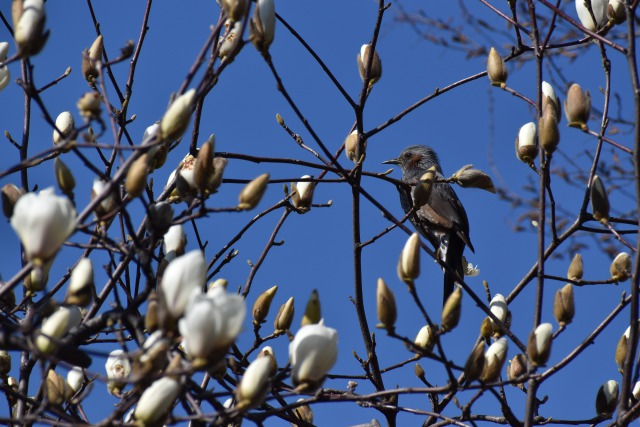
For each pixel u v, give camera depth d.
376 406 8.01
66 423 5.93
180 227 8.20
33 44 6.20
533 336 6.86
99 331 6.97
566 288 7.62
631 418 7.62
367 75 9.51
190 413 6.59
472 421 7.47
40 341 5.78
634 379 8.07
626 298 7.91
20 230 5.14
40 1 6.26
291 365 6.11
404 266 6.45
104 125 6.09
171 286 5.23
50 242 5.11
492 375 6.75
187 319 5.00
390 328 6.43
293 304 8.05
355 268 9.81
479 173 9.53
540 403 8.41
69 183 6.73
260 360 5.60
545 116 8.14
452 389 6.61
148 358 5.36
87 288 5.95
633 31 7.88
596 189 8.02
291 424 9.12
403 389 6.72
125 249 6.47
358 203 9.77
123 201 6.68
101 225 6.32
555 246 9.27
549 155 8.24
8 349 5.86
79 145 6.07
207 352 5.02
